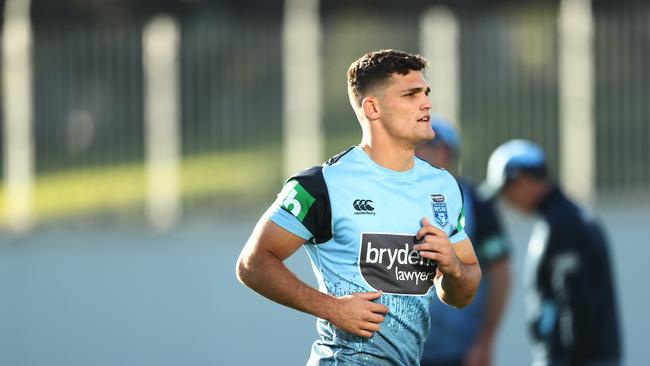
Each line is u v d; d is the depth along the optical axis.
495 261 22.47
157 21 32.81
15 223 33.53
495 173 23.06
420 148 21.44
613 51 32.69
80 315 33.31
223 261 32.97
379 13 34.69
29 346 33.44
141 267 33.12
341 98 32.44
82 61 32.94
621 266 32.53
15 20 33.16
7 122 33.28
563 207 22.55
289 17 32.66
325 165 13.51
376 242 13.20
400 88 13.32
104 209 33.34
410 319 13.35
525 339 32.06
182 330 33.06
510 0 34.66
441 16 32.38
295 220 13.19
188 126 32.88
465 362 21.80
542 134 32.59
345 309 12.95
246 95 32.78
